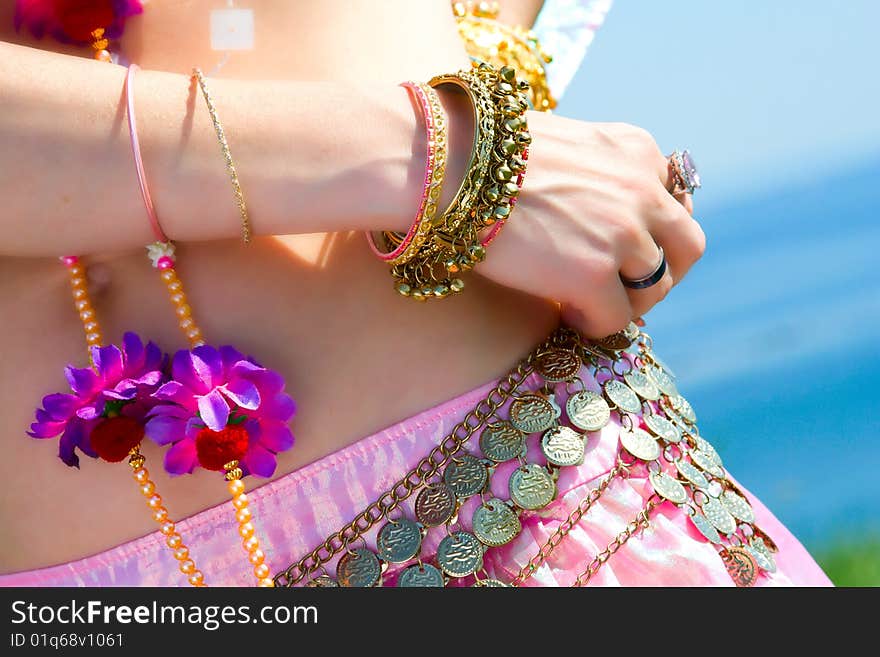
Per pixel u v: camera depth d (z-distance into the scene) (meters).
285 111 0.83
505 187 0.88
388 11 1.02
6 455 0.94
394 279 0.94
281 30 0.96
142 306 0.92
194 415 0.87
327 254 0.94
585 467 0.97
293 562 0.92
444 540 0.93
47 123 0.79
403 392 0.94
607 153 0.95
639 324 1.12
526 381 0.99
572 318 1.01
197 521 0.92
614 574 0.98
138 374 0.88
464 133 0.89
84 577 0.93
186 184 0.82
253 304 0.92
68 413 0.87
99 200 0.81
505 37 1.28
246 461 0.89
